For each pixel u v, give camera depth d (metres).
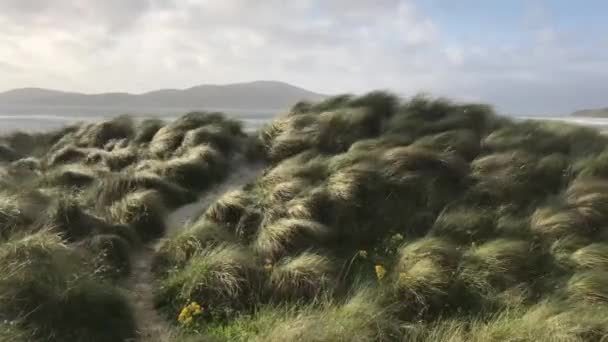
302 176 8.48
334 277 6.21
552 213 6.91
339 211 7.54
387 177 8.10
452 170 8.40
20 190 7.93
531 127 10.66
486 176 8.20
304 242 6.87
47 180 9.94
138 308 5.84
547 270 6.05
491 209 7.61
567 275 5.85
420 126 10.33
